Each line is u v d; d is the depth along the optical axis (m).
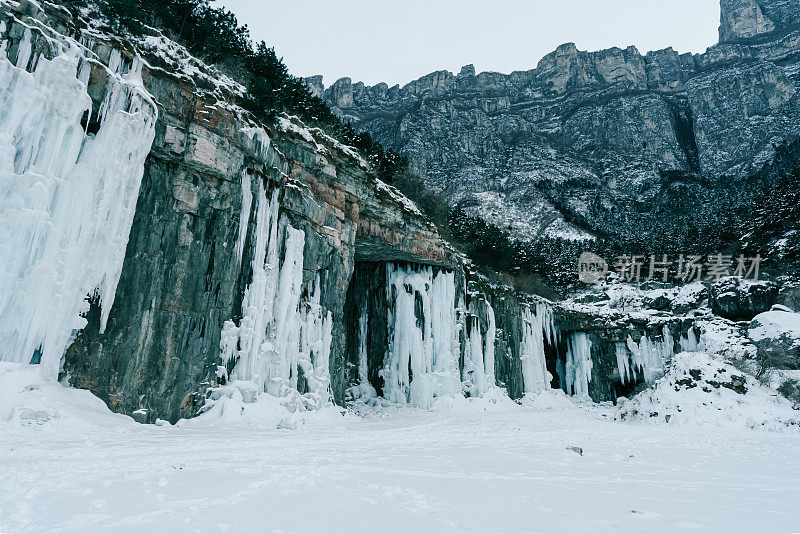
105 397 13.87
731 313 51.91
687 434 22.75
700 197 136.12
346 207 26.73
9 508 5.07
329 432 16.44
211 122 17.84
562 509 6.25
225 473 7.77
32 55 12.88
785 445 18.39
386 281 34.72
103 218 13.93
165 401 15.35
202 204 17.59
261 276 19.30
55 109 12.82
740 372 32.09
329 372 23.91
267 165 20.34
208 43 24.62
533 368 45.50
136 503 5.54
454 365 34.56
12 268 11.59
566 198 141.62
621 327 52.19
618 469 11.07
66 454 8.64
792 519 6.04
